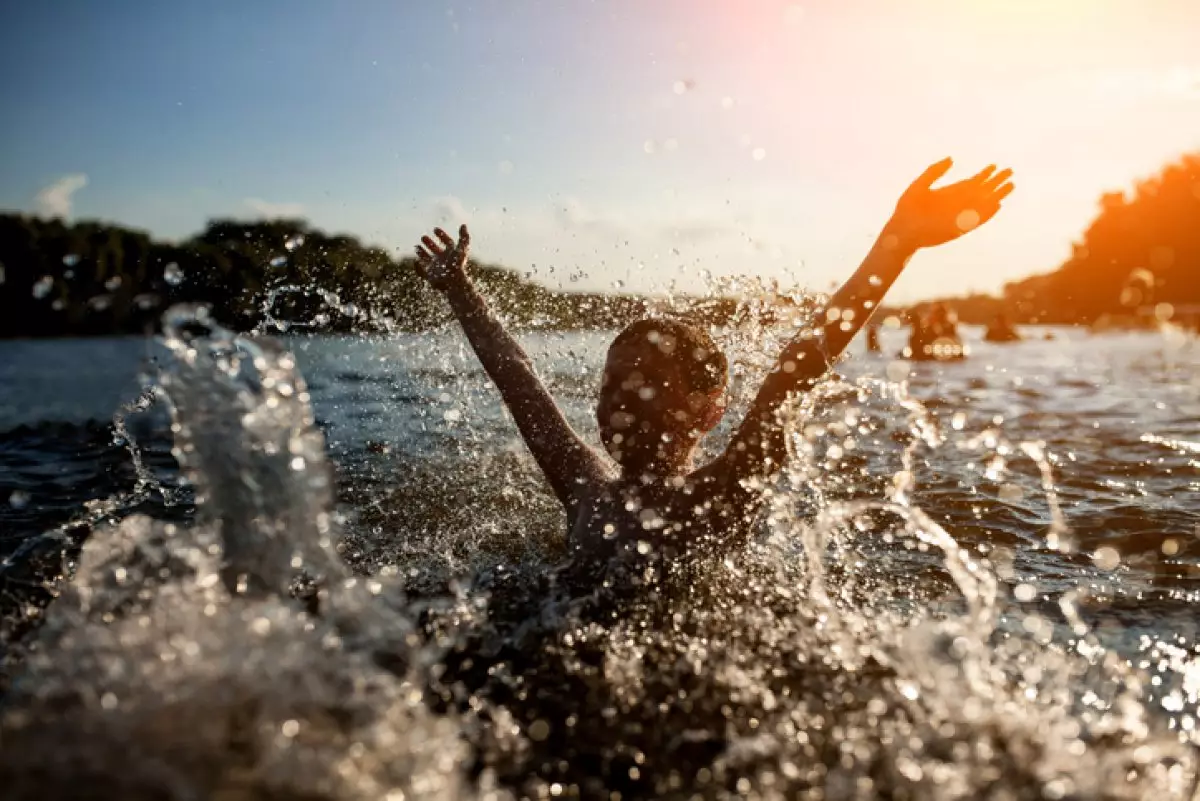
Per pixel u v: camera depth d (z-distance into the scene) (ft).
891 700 4.54
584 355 12.88
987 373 27.35
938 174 6.82
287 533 5.01
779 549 7.12
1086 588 6.52
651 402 6.54
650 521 6.36
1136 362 32.27
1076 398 19.66
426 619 5.49
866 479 10.27
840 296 6.69
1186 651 5.33
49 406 21.48
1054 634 5.60
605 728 4.30
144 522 5.29
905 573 6.81
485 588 6.12
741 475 6.45
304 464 5.08
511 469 11.16
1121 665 5.13
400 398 17.92
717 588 6.07
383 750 3.69
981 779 3.86
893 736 4.20
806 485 9.46
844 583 6.47
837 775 3.91
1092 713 4.50
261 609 4.52
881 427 14.38
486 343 7.77
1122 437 13.43
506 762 4.02
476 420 14.87
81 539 7.57
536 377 7.66
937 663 4.95
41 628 4.96
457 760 3.97
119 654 4.12
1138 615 5.97
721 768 3.97
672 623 5.48
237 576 4.94
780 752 4.09
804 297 10.22
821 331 6.57
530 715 4.41
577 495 6.93
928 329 37.73
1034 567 7.04
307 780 3.43
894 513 8.63
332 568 5.02
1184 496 9.29
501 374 7.61
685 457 6.85
